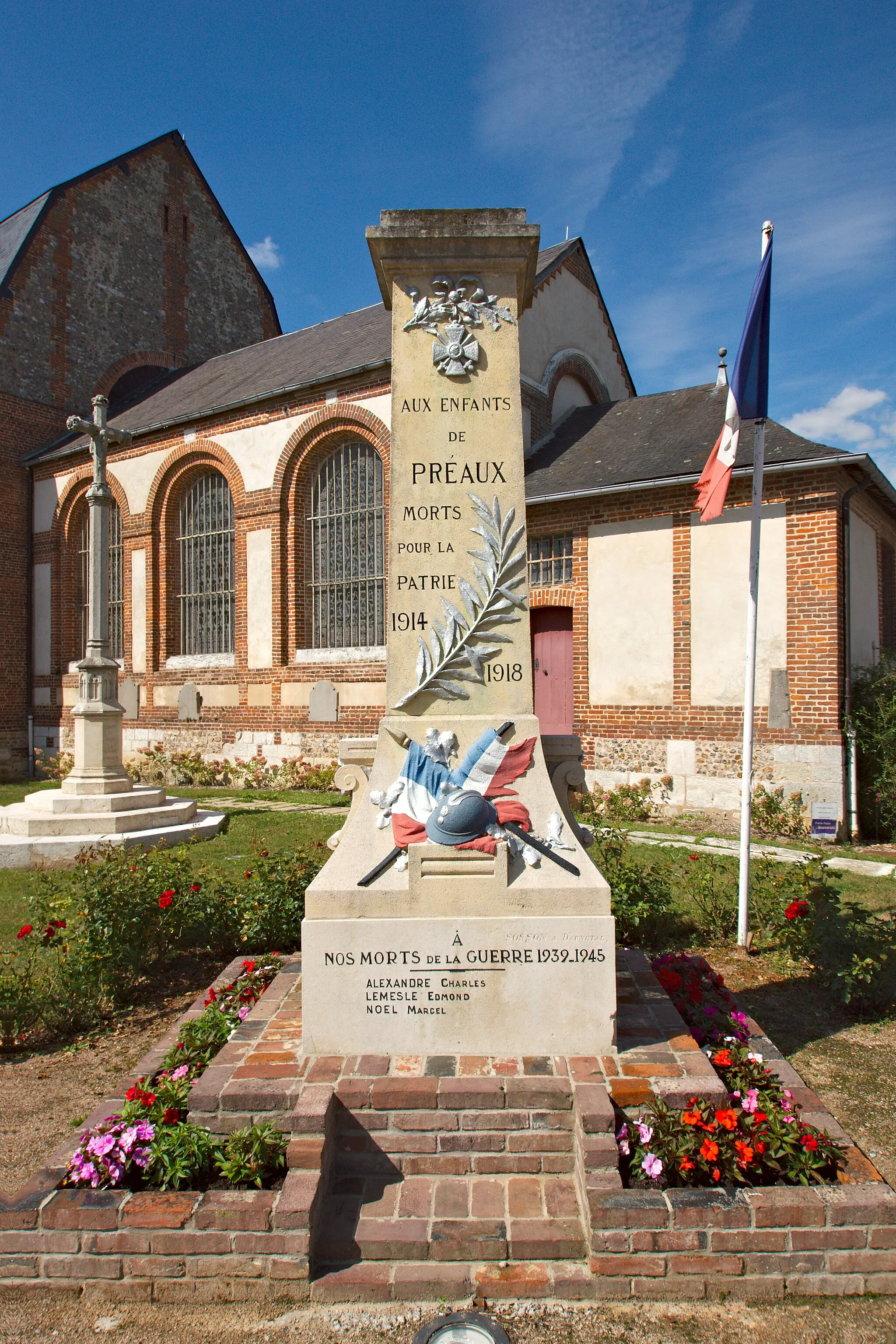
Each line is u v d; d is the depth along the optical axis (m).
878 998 5.03
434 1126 3.19
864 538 12.25
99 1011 5.18
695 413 14.07
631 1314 2.70
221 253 25.09
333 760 15.16
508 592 3.94
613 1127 3.02
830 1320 2.67
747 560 11.08
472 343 3.99
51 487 20.28
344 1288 2.77
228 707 16.70
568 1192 3.06
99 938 5.13
